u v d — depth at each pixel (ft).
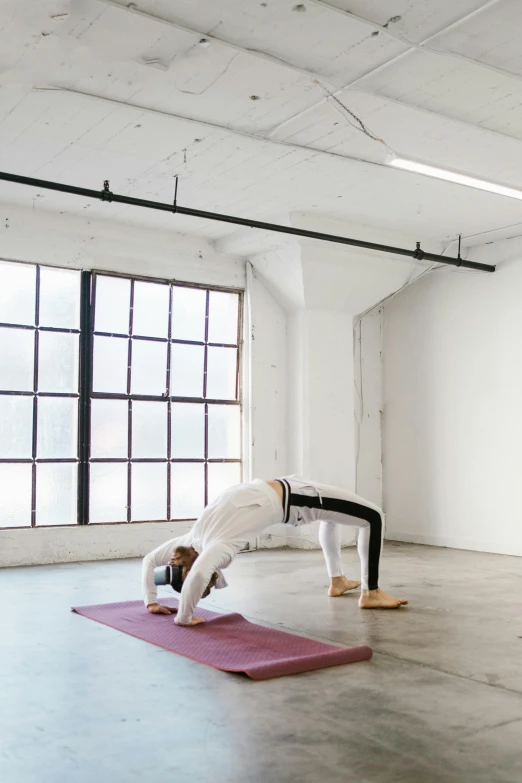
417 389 28.37
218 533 14.12
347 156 18.54
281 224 23.53
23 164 19.15
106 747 8.24
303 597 17.06
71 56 13.75
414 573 20.72
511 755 8.05
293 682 10.61
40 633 13.42
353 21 12.57
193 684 10.48
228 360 26.30
